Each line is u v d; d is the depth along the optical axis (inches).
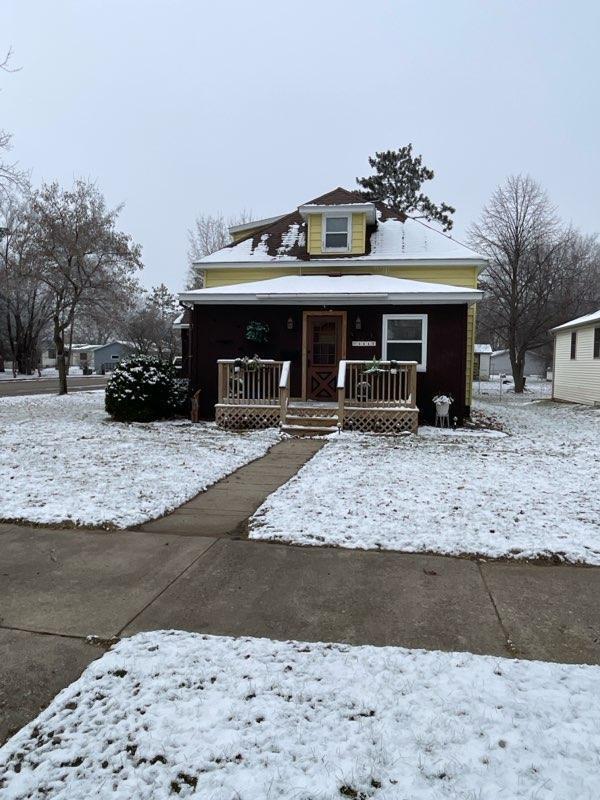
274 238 596.7
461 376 465.1
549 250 1148.5
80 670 107.5
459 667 106.8
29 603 136.7
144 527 196.2
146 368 499.8
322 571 157.1
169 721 90.6
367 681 101.8
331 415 438.3
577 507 216.8
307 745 84.8
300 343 488.4
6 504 214.8
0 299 1508.4
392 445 371.9
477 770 79.5
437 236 572.4
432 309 466.3
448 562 164.1
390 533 185.3
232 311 495.8
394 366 434.3
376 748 84.0
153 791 76.5
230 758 82.4
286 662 108.3
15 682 103.5
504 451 355.6
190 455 323.9
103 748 85.0
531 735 86.7
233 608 134.5
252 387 467.8
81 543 179.2
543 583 150.1
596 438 438.6
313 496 230.7
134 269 821.9
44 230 767.1
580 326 810.2
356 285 482.0
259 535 185.3
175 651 112.3
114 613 131.7
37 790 77.1
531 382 1644.9
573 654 113.9
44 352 2513.5
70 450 332.2
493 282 1183.6
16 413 552.7
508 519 200.8
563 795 74.7
